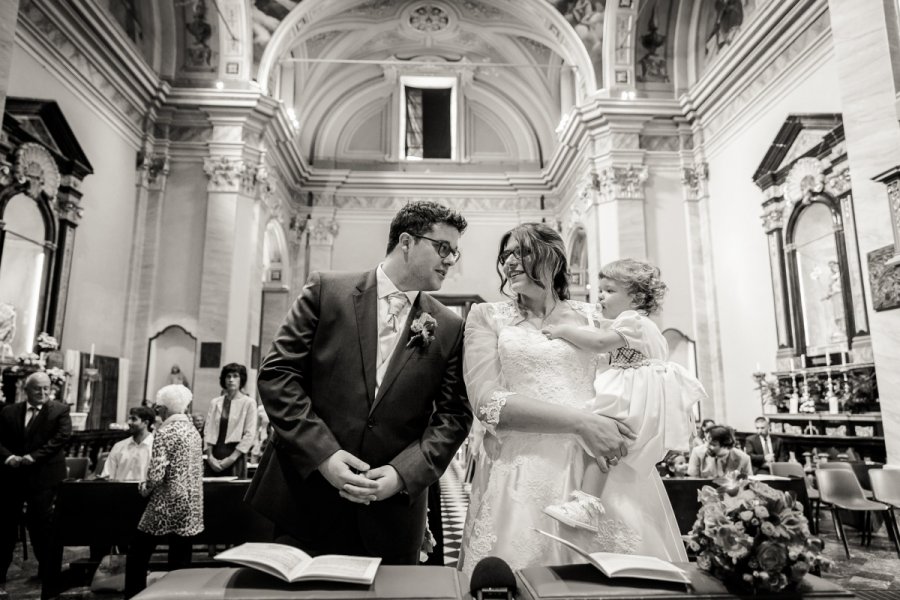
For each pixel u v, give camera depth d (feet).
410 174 56.65
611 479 6.93
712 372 37.40
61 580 15.87
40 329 27.32
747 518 4.79
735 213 35.58
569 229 51.72
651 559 5.22
